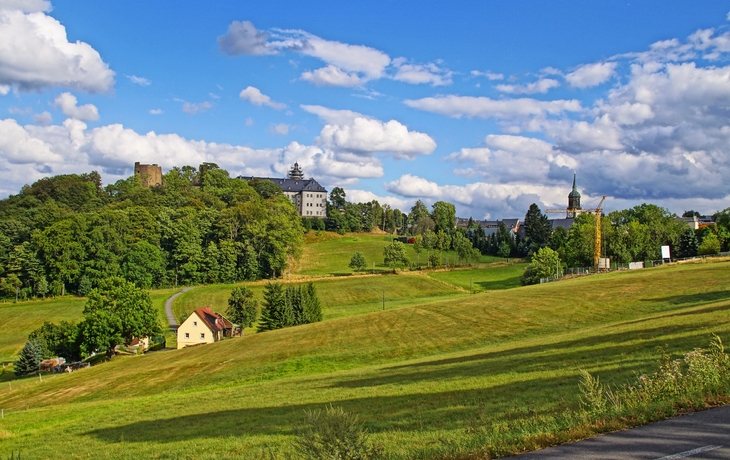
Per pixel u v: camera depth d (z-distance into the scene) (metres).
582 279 82.56
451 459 11.29
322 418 10.77
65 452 22.64
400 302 111.19
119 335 77.62
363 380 32.75
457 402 20.83
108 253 122.62
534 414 14.93
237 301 96.12
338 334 60.28
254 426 22.11
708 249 111.88
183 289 126.56
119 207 164.62
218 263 135.88
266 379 44.19
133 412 31.89
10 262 116.50
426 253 179.25
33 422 32.97
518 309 59.75
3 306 107.44
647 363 22.27
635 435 11.21
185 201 182.88
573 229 124.00
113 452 21.16
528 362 29.16
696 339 25.69
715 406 12.95
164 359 61.62
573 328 46.69
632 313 48.62
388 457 11.54
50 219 139.62
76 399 45.91
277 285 86.75
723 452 9.83
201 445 19.59
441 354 44.47
